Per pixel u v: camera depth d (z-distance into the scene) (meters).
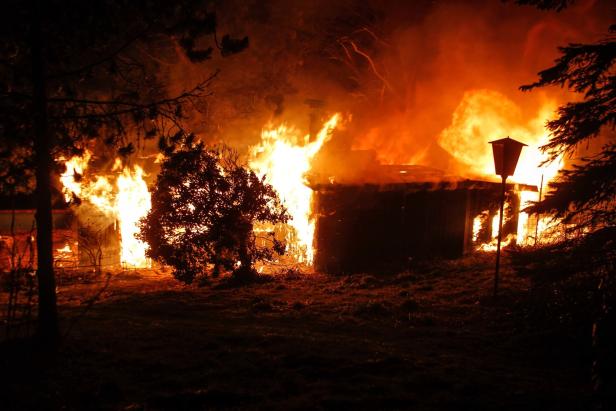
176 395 6.89
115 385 7.25
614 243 7.99
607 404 6.46
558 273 8.32
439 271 16.69
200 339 9.52
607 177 8.09
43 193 8.62
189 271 17.08
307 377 7.56
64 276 19.52
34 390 7.11
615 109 8.42
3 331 9.89
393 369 7.81
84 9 8.55
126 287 17.86
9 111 8.44
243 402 6.74
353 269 18.44
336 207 18.86
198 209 17.14
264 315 12.63
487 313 11.75
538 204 8.65
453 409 6.45
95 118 9.32
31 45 8.35
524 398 6.75
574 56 8.67
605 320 7.31
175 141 10.41
